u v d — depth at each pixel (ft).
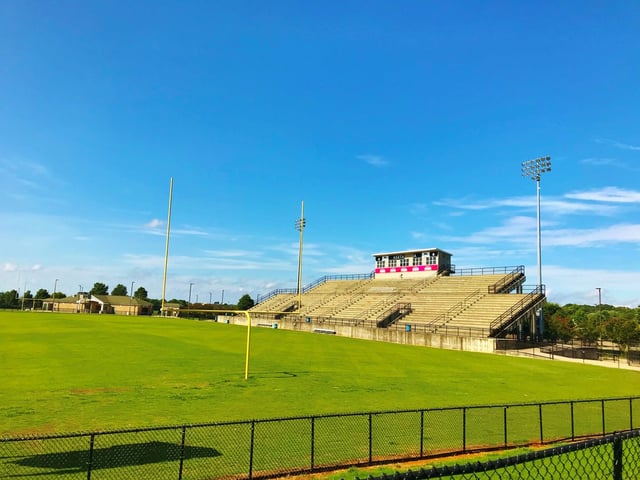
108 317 256.93
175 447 42.83
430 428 53.47
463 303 196.34
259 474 36.86
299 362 106.11
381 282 262.88
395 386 79.10
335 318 223.71
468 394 74.59
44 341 132.46
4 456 39.34
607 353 156.87
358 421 54.90
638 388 90.68
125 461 38.83
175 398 63.52
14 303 495.82
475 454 44.16
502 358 131.75
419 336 167.53
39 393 64.80
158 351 117.08
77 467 37.09
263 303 309.42
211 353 116.88
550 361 129.39
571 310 521.24
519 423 58.08
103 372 83.82
